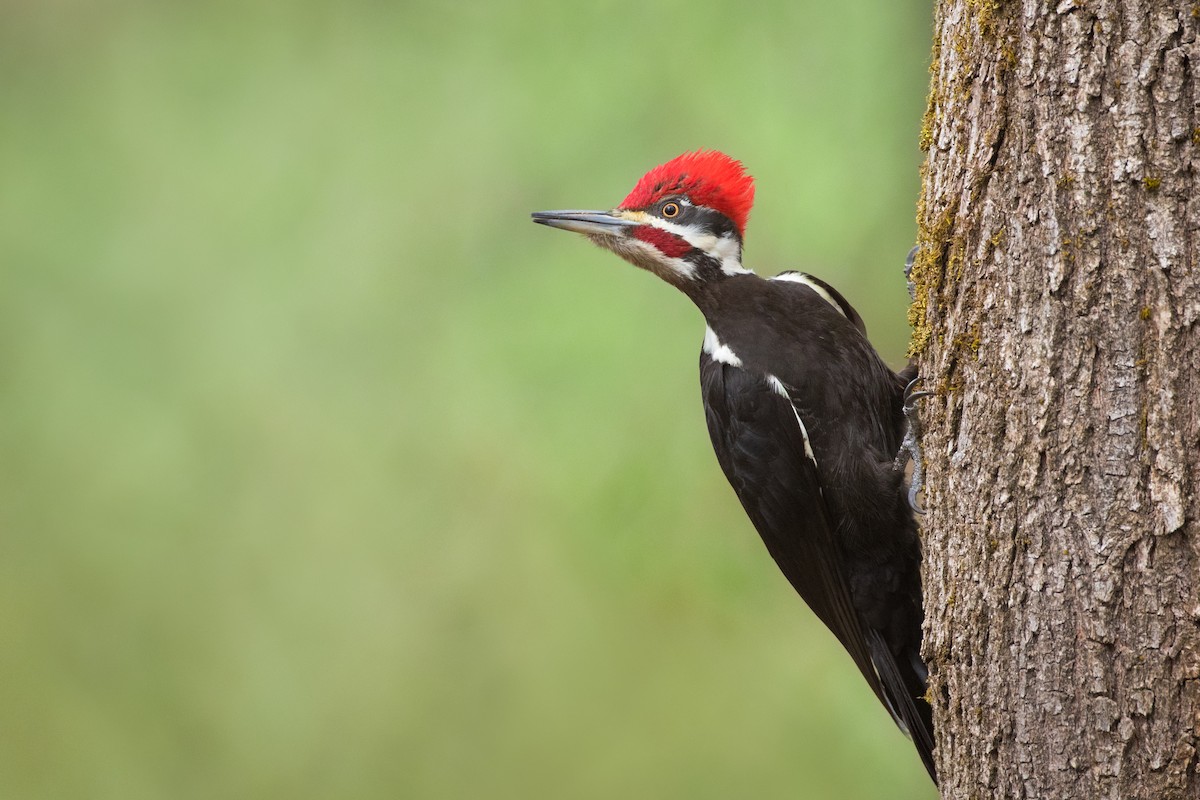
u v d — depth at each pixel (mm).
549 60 11742
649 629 12133
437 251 12234
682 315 11398
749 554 11492
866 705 11719
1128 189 5480
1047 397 5656
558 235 11789
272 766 13477
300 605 13523
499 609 12672
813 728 11805
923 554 6512
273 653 13586
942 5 6430
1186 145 5395
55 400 13641
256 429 13242
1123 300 5496
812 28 11133
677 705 12125
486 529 12523
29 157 13906
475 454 12164
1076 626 5574
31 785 13719
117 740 13781
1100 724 5523
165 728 13742
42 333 13680
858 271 11086
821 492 7754
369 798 13117
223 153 13477
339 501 13109
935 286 6285
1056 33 5637
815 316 7859
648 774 12117
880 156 10992
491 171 12133
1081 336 5578
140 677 13836
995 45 5859
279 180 13133
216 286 13297
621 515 11469
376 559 13141
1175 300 5410
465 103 12414
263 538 13484
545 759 12508
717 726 11969
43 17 14219
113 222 13656
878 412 7668
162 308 13492
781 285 8086
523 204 11930
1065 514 5609
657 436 11375
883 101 11023
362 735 13297
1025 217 5750
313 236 12891
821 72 11109
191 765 13703
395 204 12516
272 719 13555
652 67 11430
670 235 8227
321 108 13086
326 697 13430
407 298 12406
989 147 5891
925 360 6371
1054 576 5633
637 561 11602
